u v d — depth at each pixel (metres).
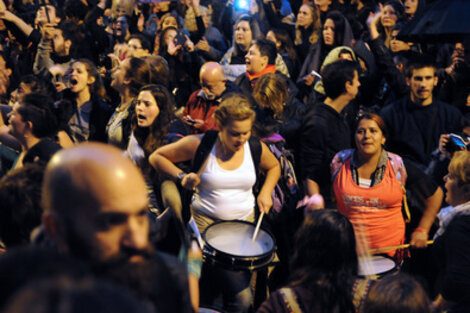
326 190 3.22
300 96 4.86
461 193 2.66
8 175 1.88
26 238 1.81
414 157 3.59
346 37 4.91
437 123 3.57
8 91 5.34
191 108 4.20
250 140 3.14
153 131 3.33
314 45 5.11
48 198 1.04
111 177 1.01
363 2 6.83
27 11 7.38
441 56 4.83
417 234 2.99
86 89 4.26
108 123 3.97
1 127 3.60
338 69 3.41
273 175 3.26
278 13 7.21
